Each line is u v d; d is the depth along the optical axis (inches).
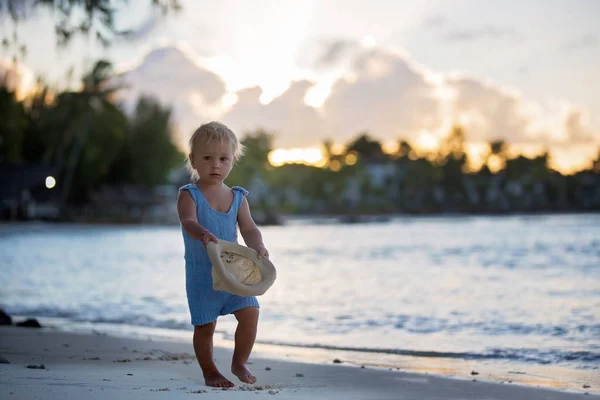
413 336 320.8
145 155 2970.0
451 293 516.4
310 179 4707.2
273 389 161.9
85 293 520.4
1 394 137.6
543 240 1558.8
